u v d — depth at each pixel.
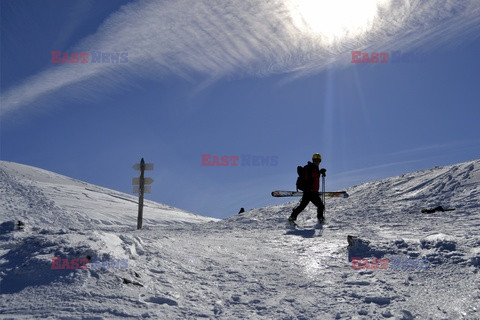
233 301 4.61
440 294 4.71
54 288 4.32
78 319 3.78
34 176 37.56
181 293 4.69
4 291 4.40
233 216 14.26
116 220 25.23
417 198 12.67
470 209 10.61
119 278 4.61
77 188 34.81
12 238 6.50
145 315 3.96
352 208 12.83
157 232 10.15
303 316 4.25
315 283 5.25
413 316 4.15
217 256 6.35
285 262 6.23
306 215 12.57
